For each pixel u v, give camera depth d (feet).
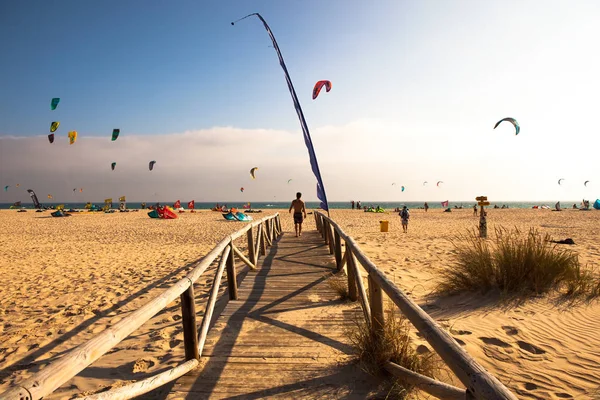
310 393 8.20
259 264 24.44
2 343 13.61
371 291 9.45
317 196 23.38
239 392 8.32
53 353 12.71
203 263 11.02
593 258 24.86
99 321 15.96
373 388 8.33
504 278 15.47
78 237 51.75
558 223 67.62
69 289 21.58
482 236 39.09
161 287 21.72
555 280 15.79
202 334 10.68
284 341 11.21
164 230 61.98
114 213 127.44
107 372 10.52
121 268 27.99
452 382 8.87
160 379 7.66
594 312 13.21
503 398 3.96
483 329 12.31
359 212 133.59
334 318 13.25
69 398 9.13
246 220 88.79
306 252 29.12
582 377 9.06
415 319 6.37
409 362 8.70
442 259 26.84
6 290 21.54
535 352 10.62
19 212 137.18
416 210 152.05
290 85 22.15
